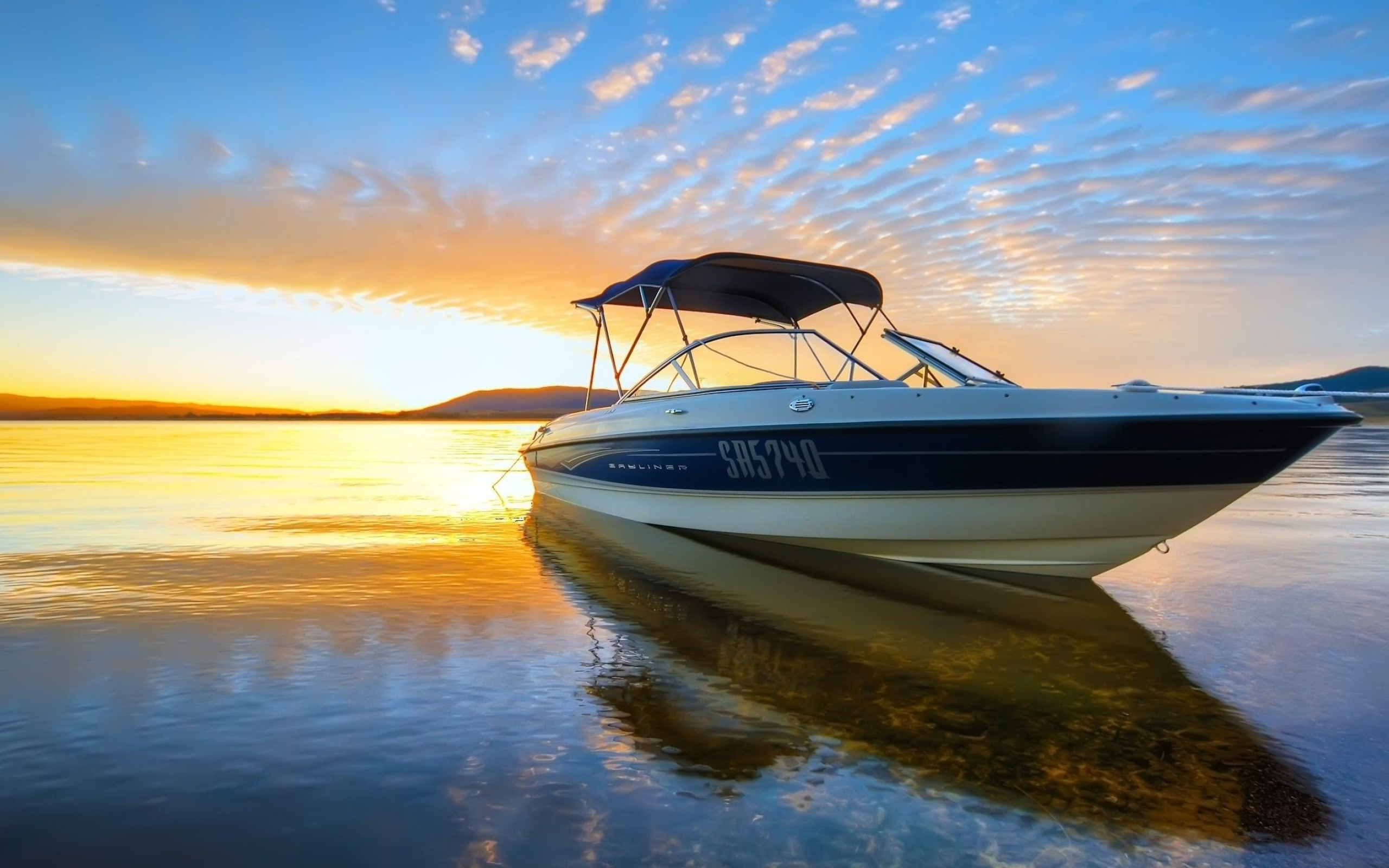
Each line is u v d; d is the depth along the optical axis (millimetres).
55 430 44719
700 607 3850
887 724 2281
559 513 7793
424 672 2682
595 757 1997
